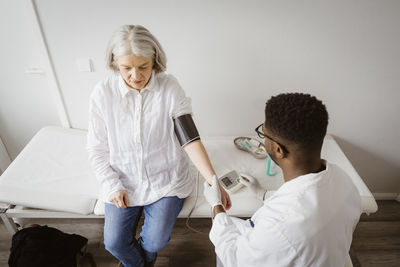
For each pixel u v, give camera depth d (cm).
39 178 139
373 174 193
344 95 159
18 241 129
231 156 156
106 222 118
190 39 141
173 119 111
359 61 146
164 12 133
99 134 114
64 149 158
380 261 156
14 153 198
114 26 137
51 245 130
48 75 152
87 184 138
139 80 96
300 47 143
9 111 175
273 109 67
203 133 179
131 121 107
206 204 127
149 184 119
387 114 164
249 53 146
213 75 154
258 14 133
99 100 105
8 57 153
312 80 155
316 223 62
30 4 128
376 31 137
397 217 182
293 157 69
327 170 69
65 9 131
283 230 63
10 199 128
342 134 175
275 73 153
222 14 134
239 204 127
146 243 121
